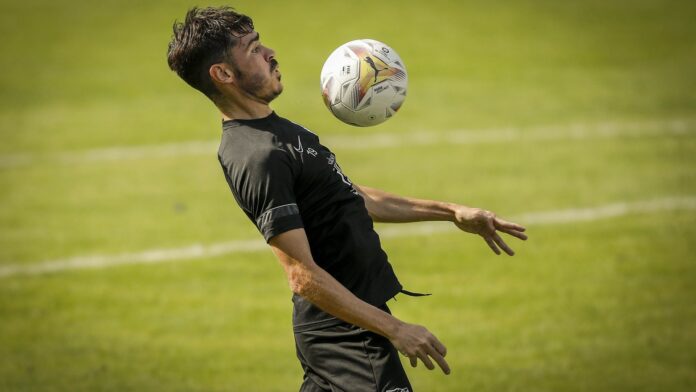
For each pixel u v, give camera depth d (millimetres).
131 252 34625
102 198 41750
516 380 23344
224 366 24781
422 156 47656
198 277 31938
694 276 30406
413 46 73562
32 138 52875
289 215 13680
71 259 33969
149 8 87625
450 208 16703
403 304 28953
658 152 46562
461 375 23781
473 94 60938
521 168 44812
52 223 38250
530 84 63031
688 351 24672
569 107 57062
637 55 70062
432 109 57594
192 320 28156
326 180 14516
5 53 74062
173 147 50875
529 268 31875
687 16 80812
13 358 25297
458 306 28688
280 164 13883
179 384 23594
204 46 14250
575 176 43062
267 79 14477
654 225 35844
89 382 23656
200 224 37875
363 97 15758
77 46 76062
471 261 32781
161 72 68500
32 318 28422
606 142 48906
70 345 26297
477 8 84375
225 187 43312
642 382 22875
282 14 83000
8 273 32531
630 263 31875
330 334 14867
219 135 53344
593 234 35156
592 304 28406
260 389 23312
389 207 16719
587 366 24000
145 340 26625
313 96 61250
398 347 13359
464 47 73062
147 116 57531
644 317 27188
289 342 26484
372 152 48781
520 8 84250
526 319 27469
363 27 79000
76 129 54719
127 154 49469
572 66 67500
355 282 14750
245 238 36156
